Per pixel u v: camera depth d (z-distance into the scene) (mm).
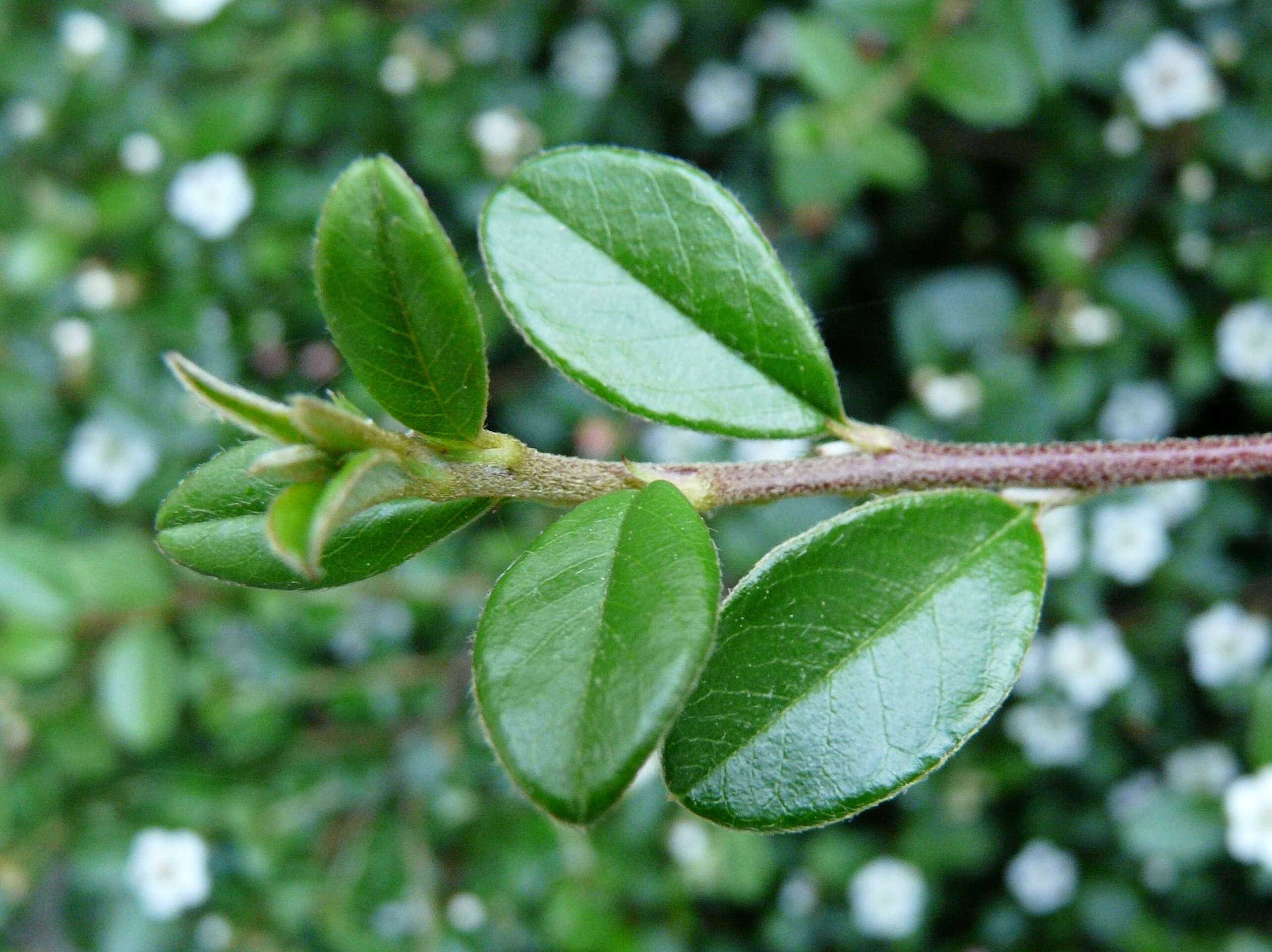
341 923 217
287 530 57
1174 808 193
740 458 214
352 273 65
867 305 222
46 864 231
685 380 79
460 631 223
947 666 71
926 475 76
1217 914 209
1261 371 205
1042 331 212
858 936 225
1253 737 173
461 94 231
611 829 216
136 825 226
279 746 226
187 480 74
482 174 229
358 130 235
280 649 224
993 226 225
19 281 225
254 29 235
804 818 69
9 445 238
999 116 195
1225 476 75
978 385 209
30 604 203
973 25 201
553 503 70
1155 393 213
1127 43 210
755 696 71
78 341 228
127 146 234
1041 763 215
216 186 222
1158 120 205
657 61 239
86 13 242
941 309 213
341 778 223
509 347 225
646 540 63
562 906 213
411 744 221
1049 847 217
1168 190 215
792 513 203
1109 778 215
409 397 67
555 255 80
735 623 73
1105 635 210
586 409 222
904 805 219
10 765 223
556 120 231
